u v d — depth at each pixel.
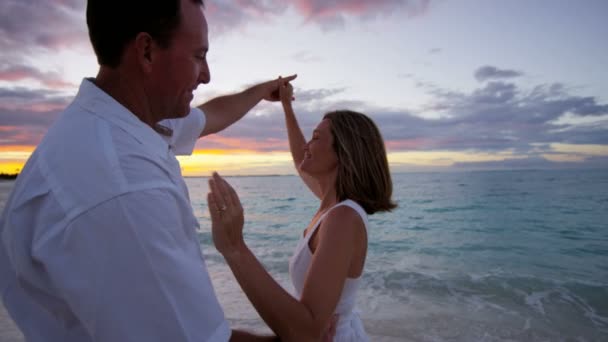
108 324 0.78
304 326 1.35
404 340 4.68
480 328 5.09
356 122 1.88
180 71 1.01
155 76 1.00
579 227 14.70
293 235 14.29
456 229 14.80
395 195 29.72
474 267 8.73
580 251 10.62
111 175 0.81
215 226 1.22
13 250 0.87
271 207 26.25
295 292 1.90
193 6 1.02
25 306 0.91
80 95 0.97
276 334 1.34
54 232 0.80
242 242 1.25
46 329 0.89
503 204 22.52
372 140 1.87
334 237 1.58
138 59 0.97
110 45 0.96
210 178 1.23
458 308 5.86
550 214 18.25
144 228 0.80
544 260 9.53
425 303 6.09
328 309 1.46
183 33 0.99
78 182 0.81
